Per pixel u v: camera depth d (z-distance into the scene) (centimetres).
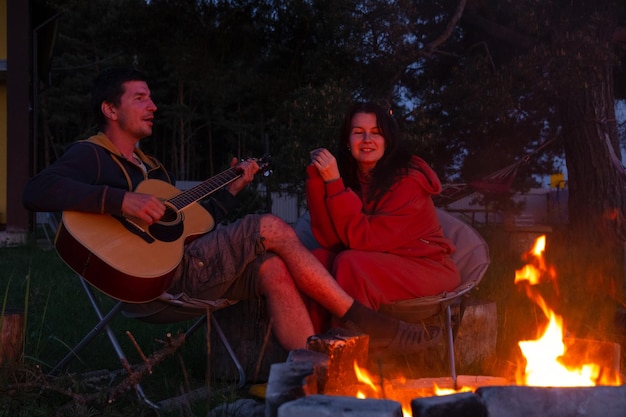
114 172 310
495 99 869
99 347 420
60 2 1324
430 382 243
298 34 1017
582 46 843
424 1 1062
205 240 306
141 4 1026
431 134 891
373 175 341
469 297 381
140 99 327
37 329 457
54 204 282
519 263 775
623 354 381
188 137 5038
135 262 279
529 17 874
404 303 306
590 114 890
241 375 333
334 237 335
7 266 874
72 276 767
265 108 1102
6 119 1393
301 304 296
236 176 359
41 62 1791
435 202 930
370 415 158
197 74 1051
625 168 876
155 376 354
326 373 201
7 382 278
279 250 298
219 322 357
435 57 1089
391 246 321
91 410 271
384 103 864
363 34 877
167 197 318
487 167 1201
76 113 4056
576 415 175
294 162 800
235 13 1009
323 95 812
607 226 874
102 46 1146
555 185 2067
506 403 175
